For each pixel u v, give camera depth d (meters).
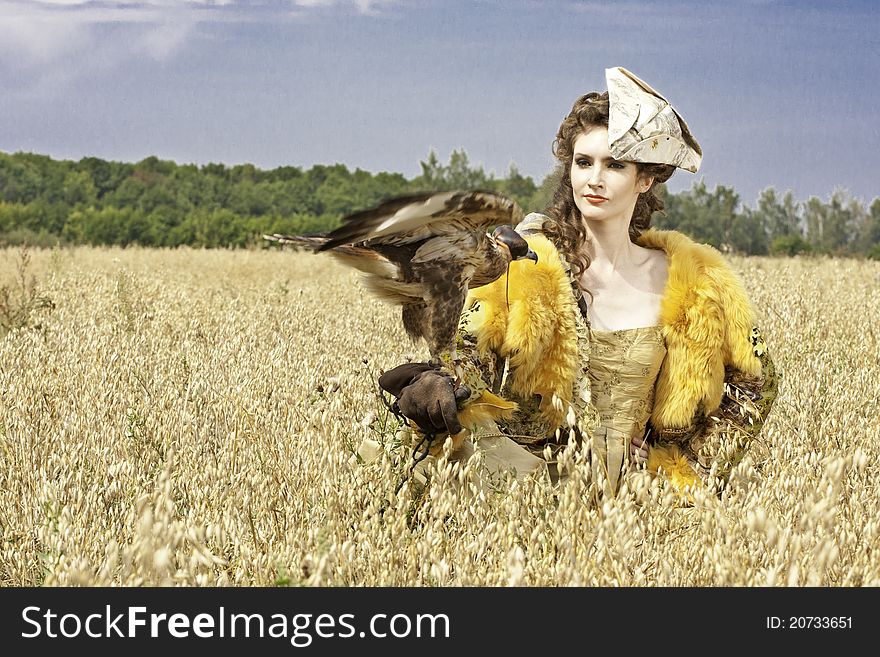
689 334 4.64
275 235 3.66
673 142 4.54
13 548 4.10
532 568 3.56
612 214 4.58
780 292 11.00
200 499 4.27
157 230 70.31
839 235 62.94
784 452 4.69
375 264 3.80
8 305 10.37
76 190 107.94
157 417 5.50
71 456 4.68
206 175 103.81
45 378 6.51
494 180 62.97
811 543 3.53
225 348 7.70
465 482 4.10
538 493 3.88
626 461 4.43
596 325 4.69
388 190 97.19
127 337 8.56
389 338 9.00
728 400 4.78
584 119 4.57
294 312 10.43
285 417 5.32
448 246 3.74
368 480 4.19
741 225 61.25
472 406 4.27
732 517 3.65
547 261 4.48
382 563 3.64
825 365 6.60
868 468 4.52
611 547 3.53
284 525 4.13
